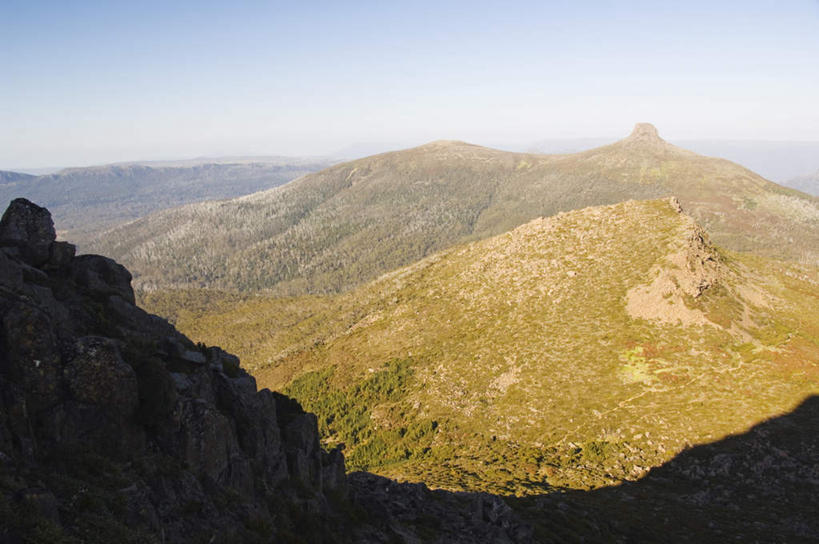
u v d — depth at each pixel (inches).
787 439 1892.2
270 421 892.0
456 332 3772.1
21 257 836.0
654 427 2138.3
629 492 1721.2
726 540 1358.3
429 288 4953.3
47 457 550.9
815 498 1582.2
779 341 2630.4
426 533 967.6
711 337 2691.9
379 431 2903.5
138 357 718.5
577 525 1336.1
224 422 743.1
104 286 914.1
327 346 4677.7
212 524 614.2
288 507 777.6
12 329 575.2
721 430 2023.9
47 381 584.4
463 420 2677.2
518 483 1798.7
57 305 741.9
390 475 2086.6
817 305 3206.2
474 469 2064.5
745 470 1786.4
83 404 606.5
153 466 621.0
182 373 799.1
